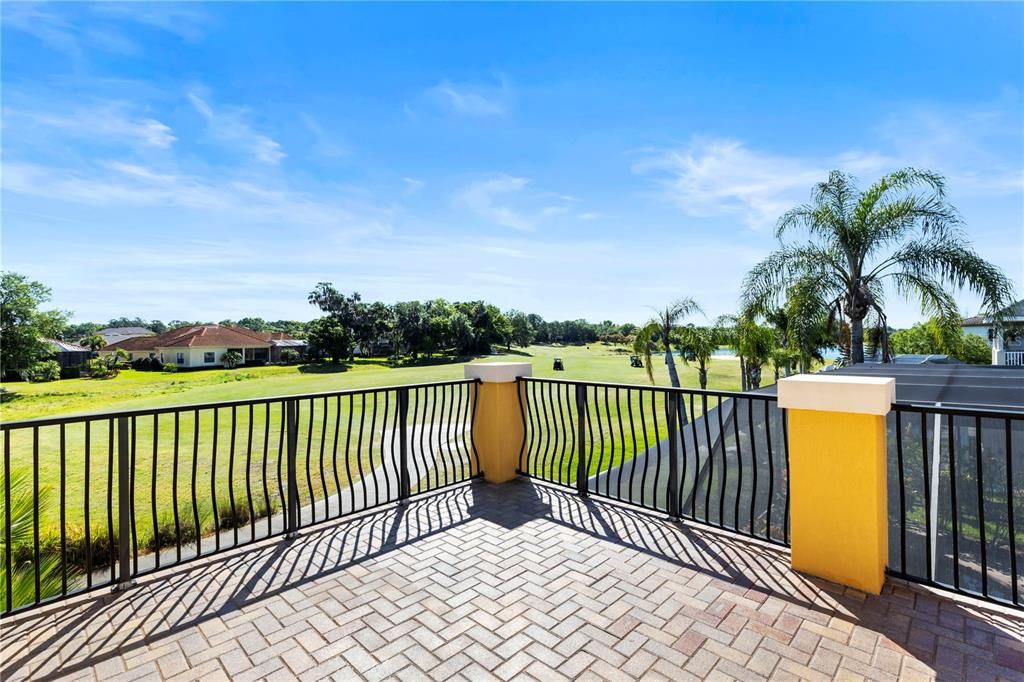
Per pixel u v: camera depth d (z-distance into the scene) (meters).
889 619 2.49
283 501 3.73
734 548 3.35
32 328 35.62
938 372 7.55
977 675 2.07
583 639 2.37
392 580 2.99
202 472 10.03
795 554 3.02
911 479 4.26
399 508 4.25
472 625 2.51
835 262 12.95
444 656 2.26
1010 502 2.54
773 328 15.43
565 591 2.83
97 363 44.09
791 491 3.03
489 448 5.03
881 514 2.80
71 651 2.32
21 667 2.20
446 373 39.19
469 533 3.70
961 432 4.11
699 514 5.42
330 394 3.97
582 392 4.56
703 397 3.68
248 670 2.18
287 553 3.39
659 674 2.12
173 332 58.22
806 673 2.10
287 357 60.34
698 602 2.69
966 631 2.38
